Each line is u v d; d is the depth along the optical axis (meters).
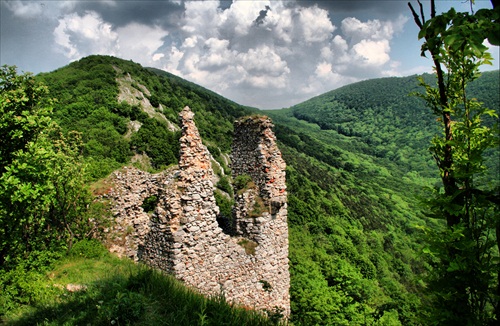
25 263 9.54
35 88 8.80
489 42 2.72
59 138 12.31
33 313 6.80
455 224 3.83
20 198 7.62
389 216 57.94
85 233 11.98
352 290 18.09
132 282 6.77
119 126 42.44
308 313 13.87
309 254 21.97
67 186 11.69
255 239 11.59
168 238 9.38
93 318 5.74
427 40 3.59
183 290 6.52
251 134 12.59
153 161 37.22
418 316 4.35
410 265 38.44
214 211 10.26
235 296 10.62
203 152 10.25
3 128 8.10
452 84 4.00
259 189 12.26
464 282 3.83
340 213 43.16
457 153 4.05
